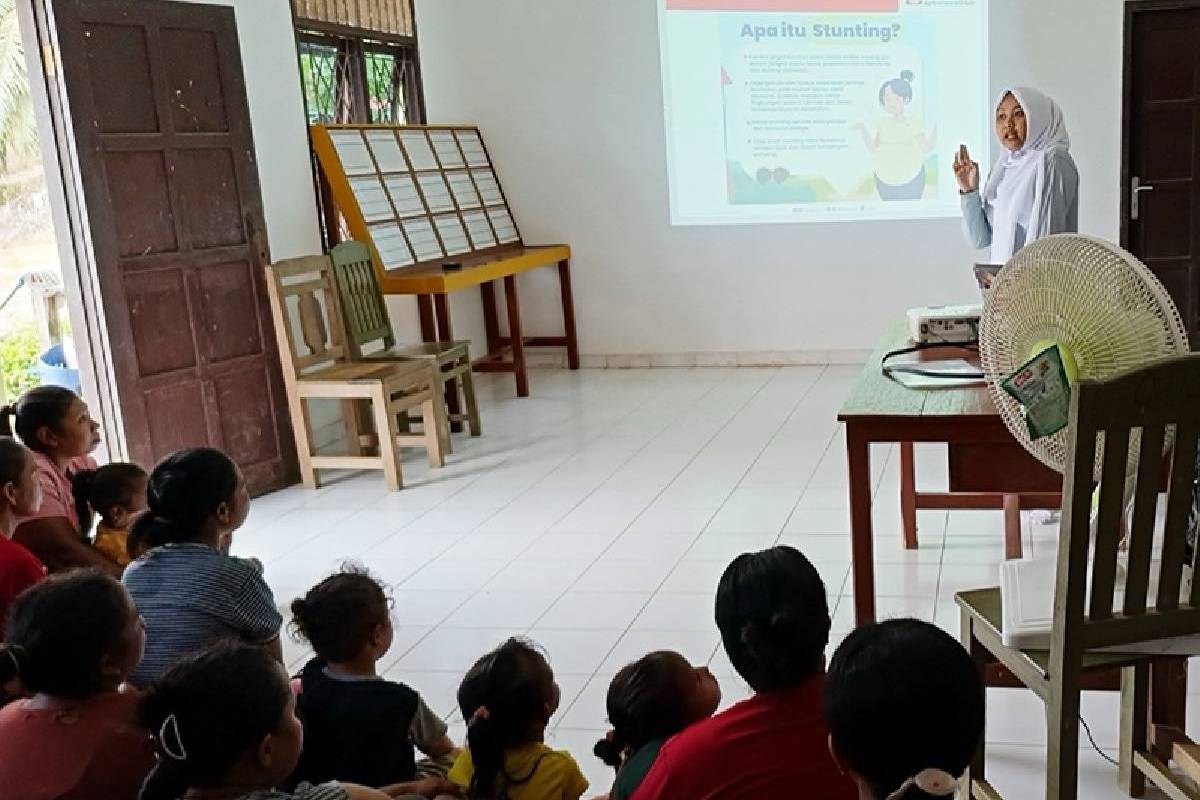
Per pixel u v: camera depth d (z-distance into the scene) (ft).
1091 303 6.49
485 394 22.18
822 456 16.16
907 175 22.00
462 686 6.37
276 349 16.46
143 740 5.52
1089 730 8.36
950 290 22.25
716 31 22.24
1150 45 20.63
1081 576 5.67
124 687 6.81
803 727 4.65
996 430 7.77
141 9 14.39
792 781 4.58
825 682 4.13
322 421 18.28
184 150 15.10
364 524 14.56
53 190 13.97
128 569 7.48
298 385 16.20
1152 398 5.43
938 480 14.75
